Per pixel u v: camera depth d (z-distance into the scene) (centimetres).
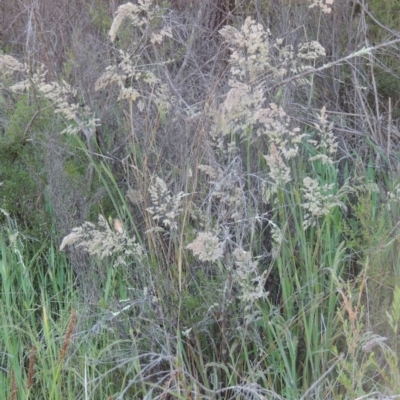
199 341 270
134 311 277
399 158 335
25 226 332
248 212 280
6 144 331
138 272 289
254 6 409
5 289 289
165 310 268
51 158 324
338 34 395
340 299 269
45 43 361
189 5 411
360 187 292
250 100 258
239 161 294
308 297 270
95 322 282
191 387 247
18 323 281
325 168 323
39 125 333
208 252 243
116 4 393
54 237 322
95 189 321
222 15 421
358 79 376
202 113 275
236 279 257
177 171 293
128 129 320
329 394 241
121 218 308
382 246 259
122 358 264
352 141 359
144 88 334
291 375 249
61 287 306
